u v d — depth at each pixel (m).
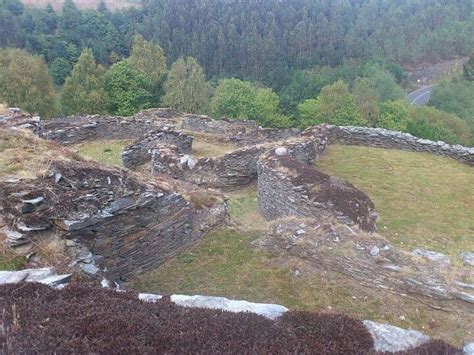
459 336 9.01
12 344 4.93
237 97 47.75
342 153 22.50
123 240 9.95
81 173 9.62
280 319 6.08
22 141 11.51
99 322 5.42
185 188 12.97
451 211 16.48
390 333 6.12
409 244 13.84
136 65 48.59
